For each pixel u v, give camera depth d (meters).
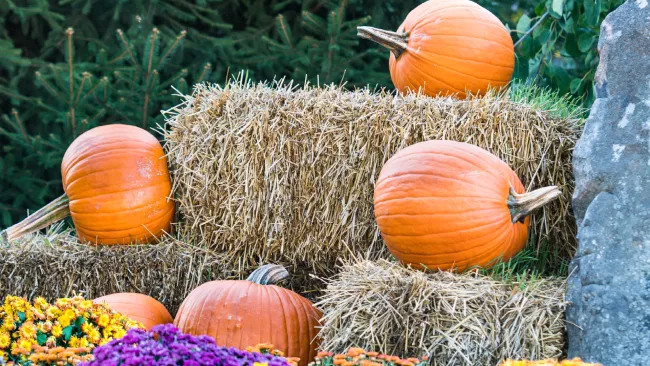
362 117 3.56
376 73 6.06
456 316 2.76
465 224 3.00
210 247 3.95
